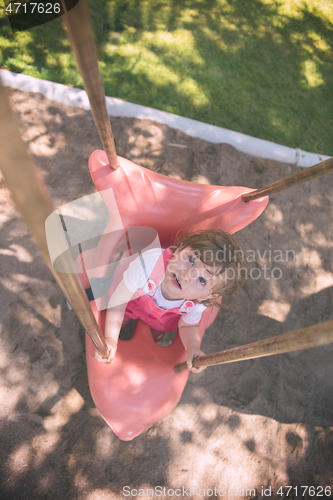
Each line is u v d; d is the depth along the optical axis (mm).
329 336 613
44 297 2100
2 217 2223
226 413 2080
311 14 3852
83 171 2502
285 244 2689
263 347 830
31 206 392
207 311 1749
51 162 2465
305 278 2623
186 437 1977
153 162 2680
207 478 1904
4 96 333
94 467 1801
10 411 1817
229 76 3203
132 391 1535
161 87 2961
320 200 2934
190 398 2076
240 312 2377
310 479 2033
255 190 1542
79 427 1872
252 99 3168
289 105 3254
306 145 3139
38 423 1828
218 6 3527
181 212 1609
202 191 1594
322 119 3295
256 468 1987
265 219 2730
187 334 1662
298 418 2174
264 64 3375
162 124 2820
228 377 2178
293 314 2475
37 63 2746
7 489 1661
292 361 2324
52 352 1995
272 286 2525
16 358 1931
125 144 2678
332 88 3490
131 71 2943
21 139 349
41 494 1688
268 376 2238
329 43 3744
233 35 3422
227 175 2797
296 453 2080
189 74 3084
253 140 2939
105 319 1609
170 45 3150
